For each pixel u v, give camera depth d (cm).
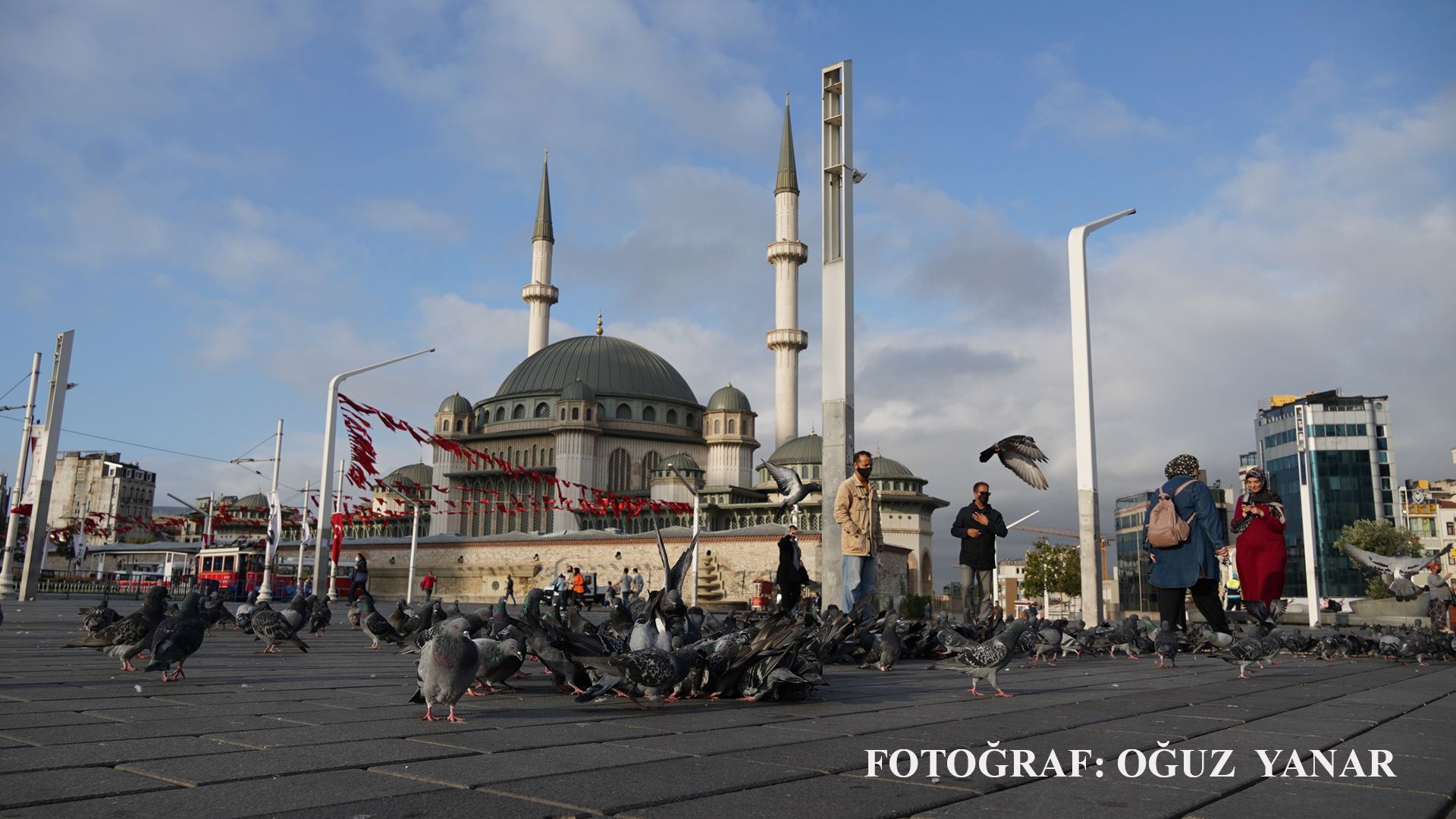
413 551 5578
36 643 1423
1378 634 1683
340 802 406
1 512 7875
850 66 1811
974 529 1655
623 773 479
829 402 1694
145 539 13350
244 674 1023
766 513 8269
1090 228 2286
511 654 861
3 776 449
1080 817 405
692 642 950
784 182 9875
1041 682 1067
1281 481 11769
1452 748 592
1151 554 1509
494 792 429
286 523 6881
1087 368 2214
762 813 400
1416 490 12544
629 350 10756
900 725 674
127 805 396
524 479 9538
